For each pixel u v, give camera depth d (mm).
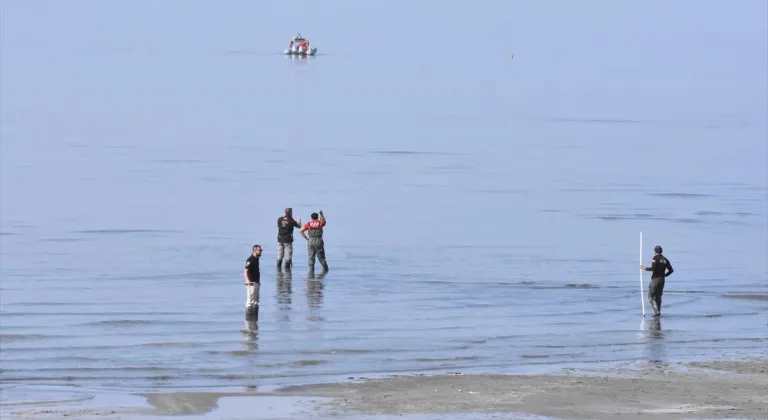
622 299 112062
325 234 160625
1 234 156125
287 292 113000
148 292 112812
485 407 65938
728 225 175375
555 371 77500
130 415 63344
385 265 133375
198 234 159000
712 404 66812
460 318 100125
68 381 73688
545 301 110438
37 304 105750
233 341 87938
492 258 140875
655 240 158875
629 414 64375
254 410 65062
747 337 92250
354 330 93500
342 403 66938
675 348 87125
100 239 152875
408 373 76750
